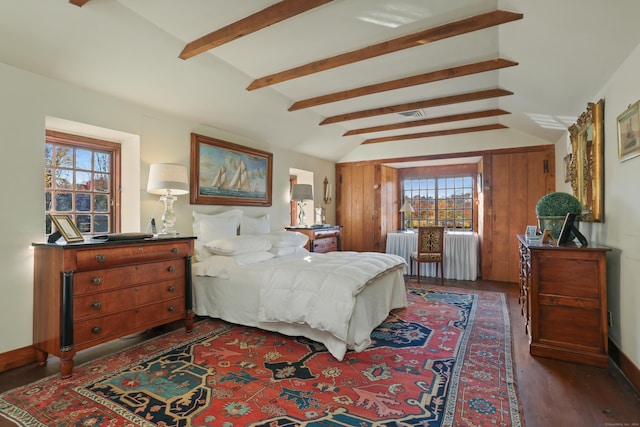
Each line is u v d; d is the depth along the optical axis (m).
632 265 2.18
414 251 6.04
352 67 3.31
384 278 3.39
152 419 1.74
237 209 4.36
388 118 5.09
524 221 5.21
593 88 2.75
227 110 3.86
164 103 3.34
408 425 1.69
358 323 2.64
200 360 2.45
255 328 3.16
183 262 3.04
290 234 4.18
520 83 3.32
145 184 3.30
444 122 5.03
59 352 2.22
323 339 2.69
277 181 5.22
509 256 5.31
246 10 2.33
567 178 3.98
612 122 2.49
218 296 3.28
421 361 2.44
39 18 2.14
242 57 3.07
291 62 3.17
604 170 2.67
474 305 3.97
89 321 2.34
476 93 3.95
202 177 3.89
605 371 2.32
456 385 2.09
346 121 5.27
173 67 2.93
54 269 2.29
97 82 2.79
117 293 2.52
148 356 2.53
